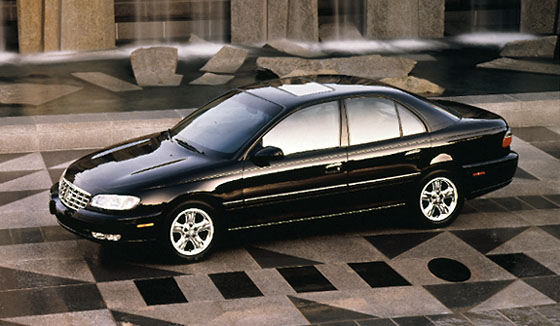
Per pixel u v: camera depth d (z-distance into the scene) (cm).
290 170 786
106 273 744
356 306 693
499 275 764
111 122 1131
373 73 1555
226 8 2006
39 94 1369
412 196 848
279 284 731
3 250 790
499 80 1538
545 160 1116
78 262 767
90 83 1466
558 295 727
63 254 785
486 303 707
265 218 793
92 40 1788
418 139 840
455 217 876
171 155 802
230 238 833
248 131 797
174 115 1171
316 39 1919
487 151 874
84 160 827
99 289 711
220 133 814
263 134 786
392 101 840
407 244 829
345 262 783
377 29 1981
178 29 1966
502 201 960
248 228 791
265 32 1914
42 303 682
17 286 712
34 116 1147
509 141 892
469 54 1814
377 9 1970
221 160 777
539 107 1267
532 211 930
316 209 811
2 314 661
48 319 655
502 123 895
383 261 787
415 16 1992
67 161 1073
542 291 733
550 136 1227
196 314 671
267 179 780
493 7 2148
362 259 791
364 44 1919
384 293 720
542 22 2022
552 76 1579
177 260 766
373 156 817
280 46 1823
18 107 1277
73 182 774
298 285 730
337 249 812
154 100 1351
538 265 788
